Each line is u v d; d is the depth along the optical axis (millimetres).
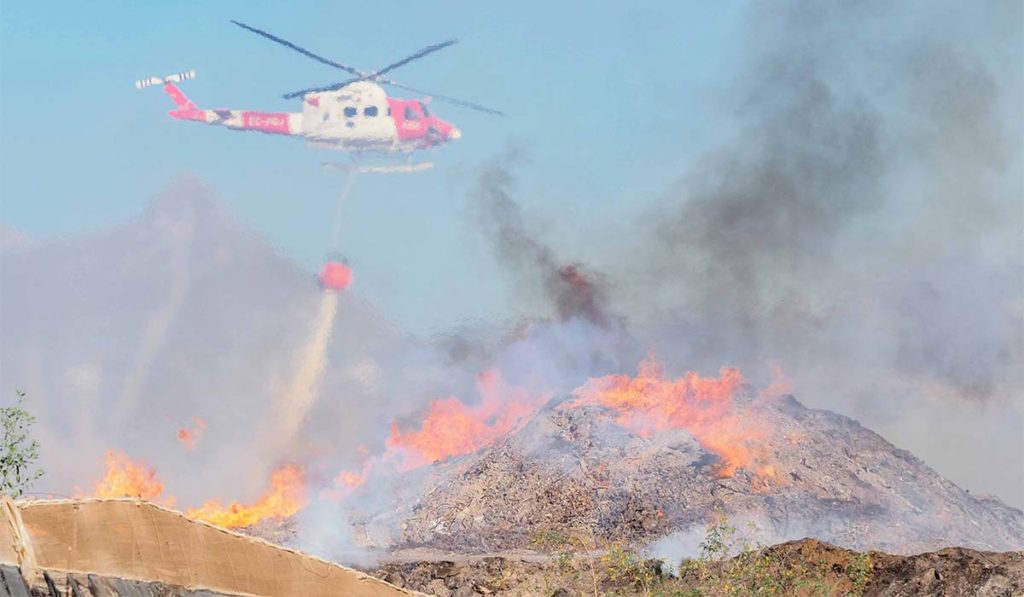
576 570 81812
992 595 72625
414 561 94812
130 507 48094
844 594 75188
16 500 46594
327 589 51312
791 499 114250
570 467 118188
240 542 50000
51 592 45281
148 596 47031
